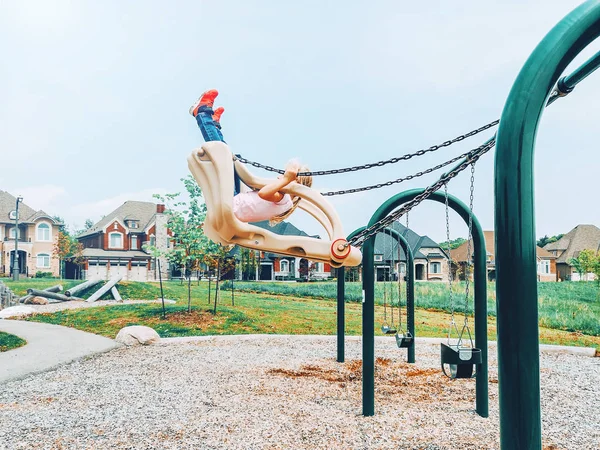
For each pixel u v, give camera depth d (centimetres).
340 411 520
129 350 945
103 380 682
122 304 1658
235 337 1119
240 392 605
